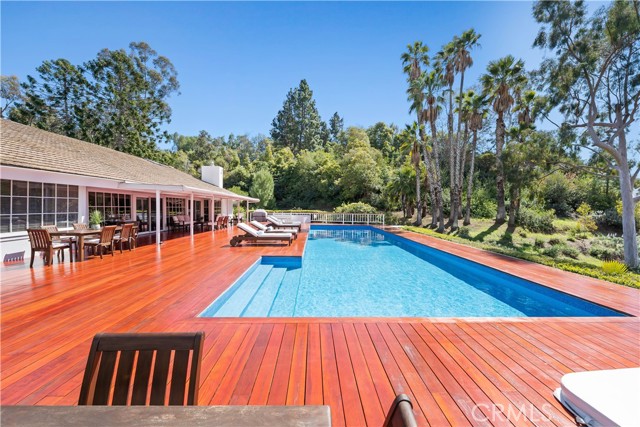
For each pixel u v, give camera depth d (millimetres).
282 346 3141
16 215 7492
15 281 5621
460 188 21719
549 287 6023
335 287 7270
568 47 11570
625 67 11031
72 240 7738
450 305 6039
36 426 973
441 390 2414
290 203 37844
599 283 6305
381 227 20828
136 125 32094
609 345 3277
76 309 4188
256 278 6938
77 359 2830
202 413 1036
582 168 12914
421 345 3219
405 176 24766
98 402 1343
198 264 7293
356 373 2643
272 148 54344
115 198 12109
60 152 9711
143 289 5184
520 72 17453
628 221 11055
